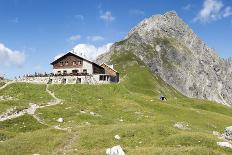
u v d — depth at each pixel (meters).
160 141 54.75
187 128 78.62
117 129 59.53
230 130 70.12
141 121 81.50
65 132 61.53
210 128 88.50
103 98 101.88
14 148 50.50
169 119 86.00
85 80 126.12
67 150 49.34
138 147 51.66
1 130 64.19
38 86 114.56
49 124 72.00
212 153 46.78
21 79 126.75
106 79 129.25
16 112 78.00
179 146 52.75
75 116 78.56
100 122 75.69
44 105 87.62
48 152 48.72
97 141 53.75
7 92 108.44
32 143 52.78
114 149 44.91
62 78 125.94
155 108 100.69
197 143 54.12
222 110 131.00
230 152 52.19
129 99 106.19
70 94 105.75
